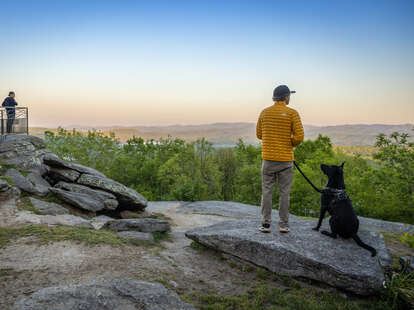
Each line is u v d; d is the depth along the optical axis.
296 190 23.34
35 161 11.97
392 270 4.80
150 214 13.01
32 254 5.09
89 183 12.03
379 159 20.09
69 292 3.59
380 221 10.66
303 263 4.84
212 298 4.13
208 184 33.12
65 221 8.23
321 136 33.75
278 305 4.13
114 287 3.85
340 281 4.47
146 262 5.25
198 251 6.55
